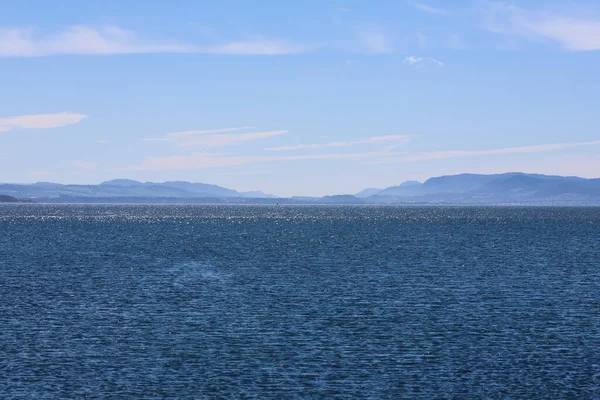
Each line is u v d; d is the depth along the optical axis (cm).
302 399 3609
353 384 3853
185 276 8544
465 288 7469
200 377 3969
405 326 5375
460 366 4212
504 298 6788
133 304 6381
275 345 4725
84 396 3634
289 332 5138
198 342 4812
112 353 4497
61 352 4516
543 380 3941
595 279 8300
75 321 5556
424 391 3744
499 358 4400
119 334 5066
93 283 7856
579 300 6681
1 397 3609
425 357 4419
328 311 6019
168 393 3691
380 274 8738
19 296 6838
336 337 4972
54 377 3959
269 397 3634
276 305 6328
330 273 8838
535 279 8281
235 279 8231
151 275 8656
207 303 6431
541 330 5253
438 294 7025
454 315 5856
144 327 5316
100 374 4022
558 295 6994
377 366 4203
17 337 4950
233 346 4694
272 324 5434
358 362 4291
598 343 4819
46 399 3581
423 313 5941
